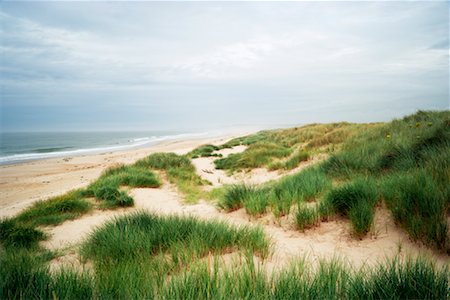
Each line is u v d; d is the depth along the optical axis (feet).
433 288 6.75
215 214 20.17
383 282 7.12
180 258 10.17
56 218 21.54
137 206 26.00
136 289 7.23
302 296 6.70
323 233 13.14
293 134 72.18
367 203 13.56
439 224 10.17
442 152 17.85
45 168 69.00
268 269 9.46
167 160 49.80
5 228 18.13
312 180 20.39
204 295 6.83
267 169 39.58
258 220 16.63
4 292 7.52
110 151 112.37
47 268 9.26
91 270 10.52
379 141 29.43
